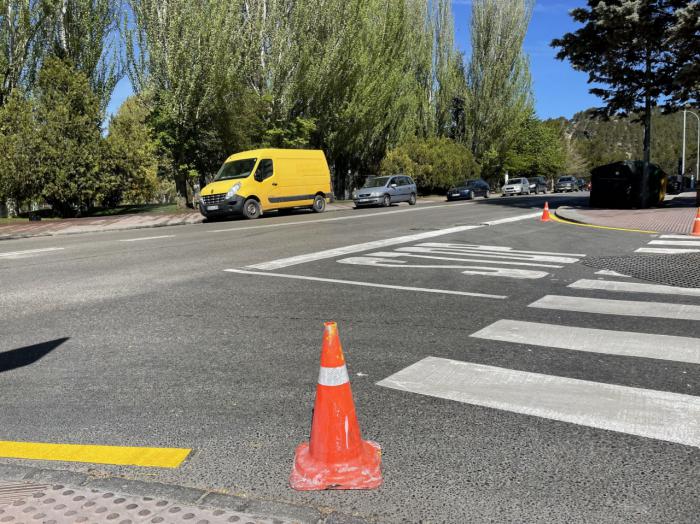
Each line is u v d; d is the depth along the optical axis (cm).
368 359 414
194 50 2491
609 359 403
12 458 274
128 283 744
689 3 1803
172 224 2028
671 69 1994
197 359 424
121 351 450
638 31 1869
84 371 404
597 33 1989
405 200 2823
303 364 407
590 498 232
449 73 4625
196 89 2541
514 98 4906
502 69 4800
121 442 290
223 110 2659
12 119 2194
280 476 254
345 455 247
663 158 14875
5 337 501
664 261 851
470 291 659
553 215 1878
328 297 634
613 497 232
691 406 319
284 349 443
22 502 232
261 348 448
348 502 231
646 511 222
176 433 299
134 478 253
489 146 4953
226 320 539
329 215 2077
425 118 4544
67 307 611
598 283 695
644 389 345
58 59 2331
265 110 2900
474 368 389
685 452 267
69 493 239
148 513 223
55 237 1577
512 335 470
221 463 266
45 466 265
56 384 379
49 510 226
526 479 247
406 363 404
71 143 2250
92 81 2592
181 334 494
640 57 2022
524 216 1848
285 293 660
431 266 845
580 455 267
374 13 3419
